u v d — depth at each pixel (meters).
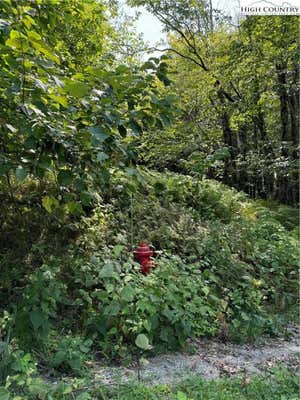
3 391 2.05
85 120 2.82
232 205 7.00
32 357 2.86
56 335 3.19
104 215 5.20
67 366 2.84
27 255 4.34
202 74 11.41
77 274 3.82
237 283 4.59
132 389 2.59
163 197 6.25
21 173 2.65
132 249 4.68
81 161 2.97
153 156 10.03
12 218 4.65
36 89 2.65
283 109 10.61
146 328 3.18
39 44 2.41
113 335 3.35
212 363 3.30
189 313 3.57
